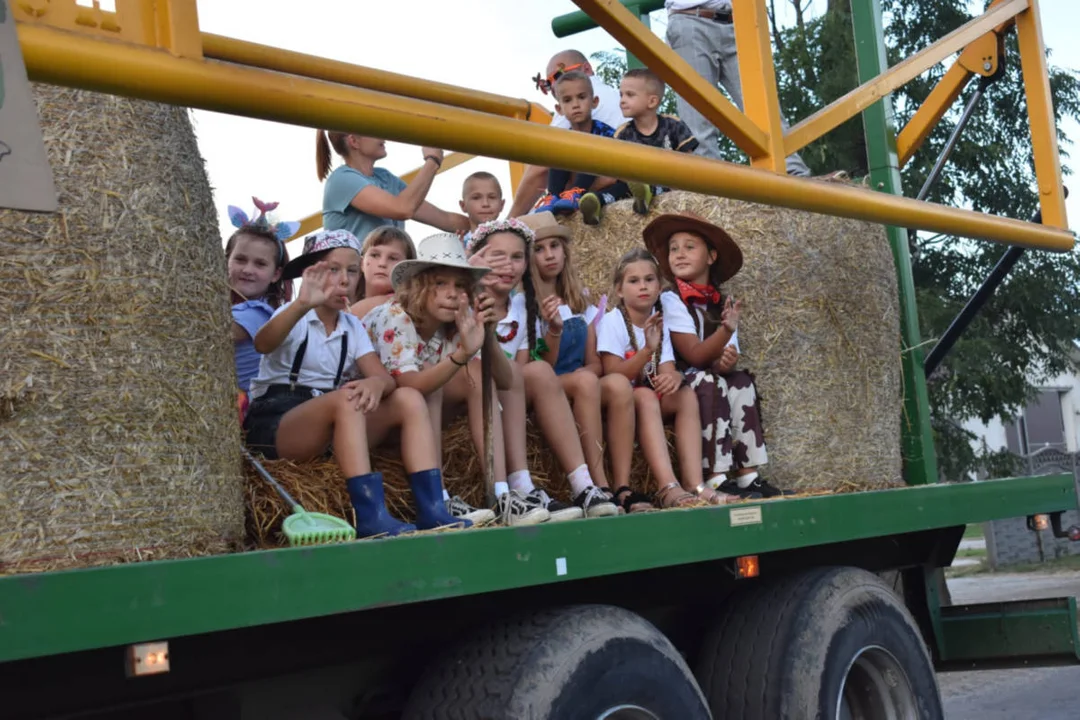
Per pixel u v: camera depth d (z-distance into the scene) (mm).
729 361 4281
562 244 4273
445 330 3627
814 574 3932
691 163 2930
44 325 2332
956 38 4273
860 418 4668
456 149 2400
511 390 3674
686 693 3129
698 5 6047
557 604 3240
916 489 4297
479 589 2633
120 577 2041
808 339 4555
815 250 4598
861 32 5293
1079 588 11352
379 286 4059
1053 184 4723
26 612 1928
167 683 2498
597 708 2877
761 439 4359
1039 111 4750
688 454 4199
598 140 2680
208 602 2152
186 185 2594
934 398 10727
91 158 2430
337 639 2834
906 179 10602
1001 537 14031
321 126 2166
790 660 3646
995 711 6418
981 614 5066
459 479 3656
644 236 4508
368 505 3025
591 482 3768
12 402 2277
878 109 5254
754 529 3492
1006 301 10820
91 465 2355
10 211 2316
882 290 4816
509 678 2799
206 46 3133
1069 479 5305
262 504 2986
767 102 3238
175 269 2529
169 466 2467
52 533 2301
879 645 3908
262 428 3203
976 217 4117
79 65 1854
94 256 2404
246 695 2729
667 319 4395
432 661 2980
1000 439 26234
